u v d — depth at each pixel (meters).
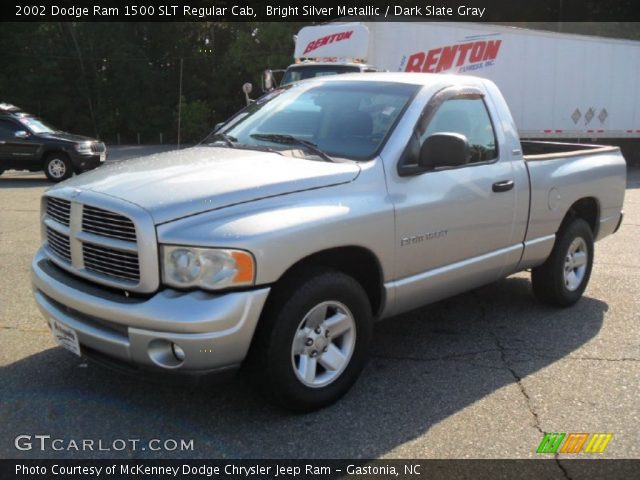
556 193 5.21
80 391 3.94
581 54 18.00
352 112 4.41
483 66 16.95
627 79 18.83
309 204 3.57
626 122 19.12
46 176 16.50
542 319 5.41
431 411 3.79
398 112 4.25
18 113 16.47
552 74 17.80
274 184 3.55
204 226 3.28
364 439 3.46
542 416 3.75
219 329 3.20
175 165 3.95
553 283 5.48
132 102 42.09
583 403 3.91
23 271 6.61
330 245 3.56
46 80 41.09
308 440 3.45
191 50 43.69
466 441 3.46
